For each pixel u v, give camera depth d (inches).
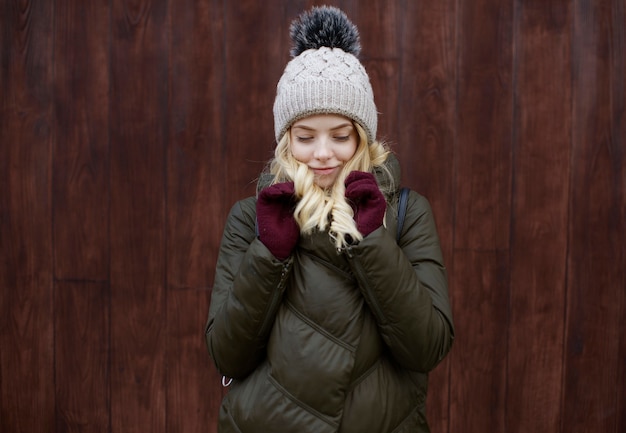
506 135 73.9
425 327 41.4
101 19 74.2
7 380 77.7
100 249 76.3
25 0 74.1
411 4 73.0
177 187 75.4
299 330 41.9
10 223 76.3
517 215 74.7
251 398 43.1
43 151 75.6
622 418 75.9
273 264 41.1
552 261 74.9
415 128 74.0
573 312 75.3
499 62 73.4
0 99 75.1
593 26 72.8
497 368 76.0
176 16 74.0
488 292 75.3
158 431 77.6
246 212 49.9
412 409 45.8
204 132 74.8
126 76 74.6
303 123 45.6
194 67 74.3
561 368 75.8
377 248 40.3
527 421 76.3
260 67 74.0
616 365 75.6
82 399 77.7
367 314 43.3
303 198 43.2
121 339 77.0
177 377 77.0
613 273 74.9
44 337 77.2
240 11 73.7
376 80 73.7
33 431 77.9
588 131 73.7
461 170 74.3
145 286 76.4
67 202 76.0
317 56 46.2
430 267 46.0
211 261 75.9
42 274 76.7
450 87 73.6
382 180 47.3
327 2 73.2
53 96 75.0
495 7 73.0
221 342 43.4
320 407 41.2
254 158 74.6
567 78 73.3
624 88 73.3
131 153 75.3
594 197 74.3
